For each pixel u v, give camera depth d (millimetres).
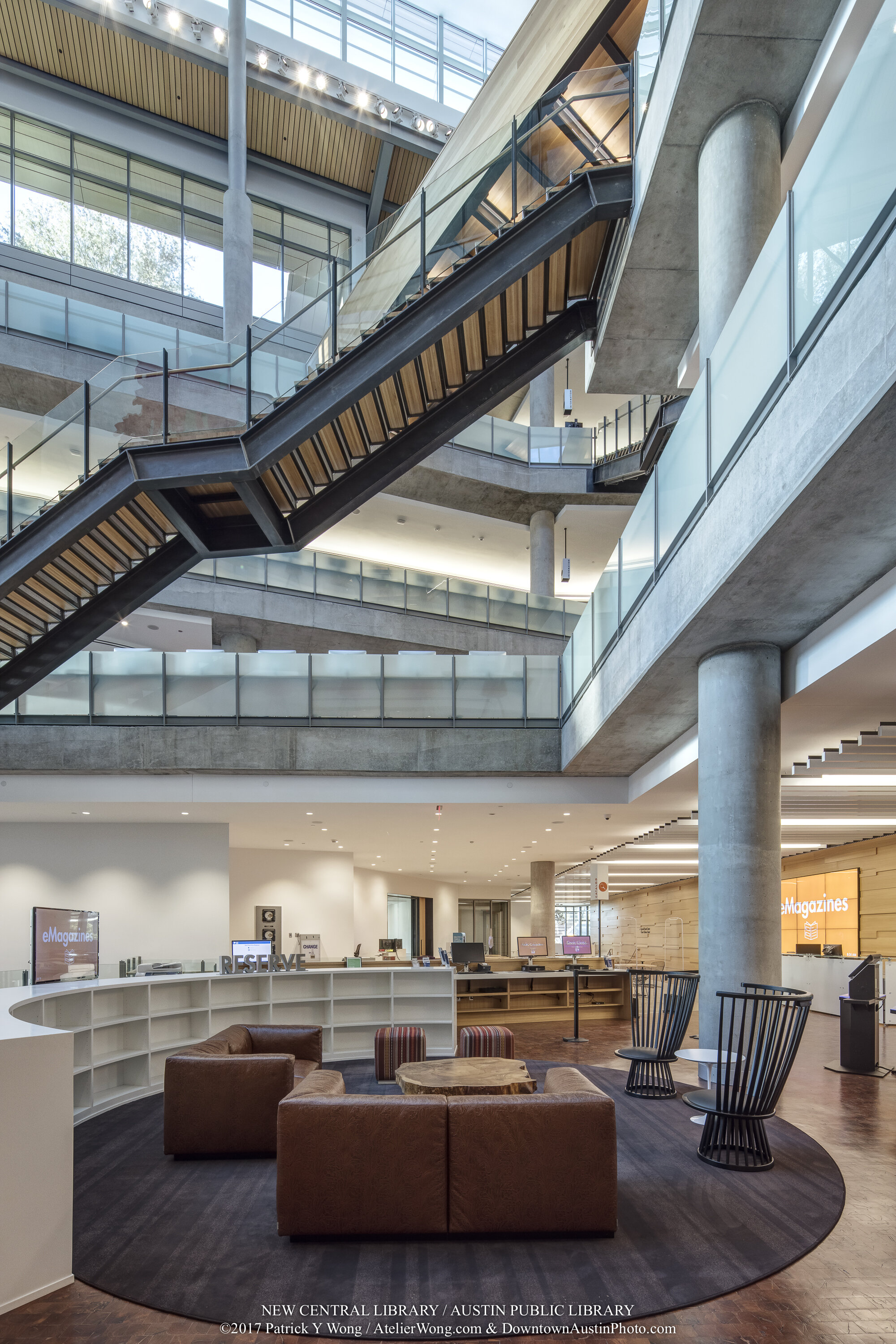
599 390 9883
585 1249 4156
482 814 13039
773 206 6453
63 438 7820
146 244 19359
